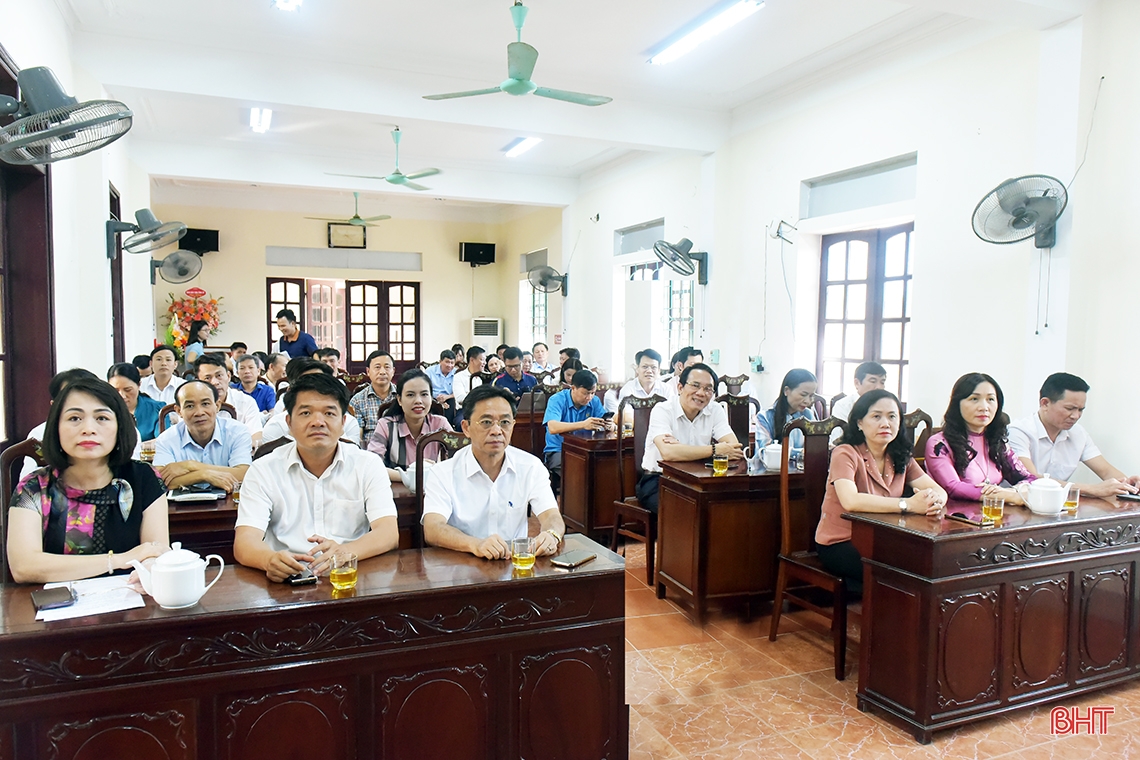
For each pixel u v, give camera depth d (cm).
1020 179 365
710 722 256
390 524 217
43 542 193
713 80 586
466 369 838
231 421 330
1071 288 379
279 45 523
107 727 155
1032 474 314
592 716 199
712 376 396
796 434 393
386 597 175
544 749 194
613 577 199
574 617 195
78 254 486
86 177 495
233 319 1123
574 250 984
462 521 246
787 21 475
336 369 709
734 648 320
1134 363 355
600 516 475
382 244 1201
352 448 234
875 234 546
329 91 551
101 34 494
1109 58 366
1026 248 407
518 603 189
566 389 538
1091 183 372
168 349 490
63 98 276
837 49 517
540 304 1129
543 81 590
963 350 449
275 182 832
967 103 448
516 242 1187
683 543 356
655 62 547
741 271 658
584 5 459
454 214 1238
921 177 479
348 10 471
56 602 162
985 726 253
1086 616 268
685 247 691
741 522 348
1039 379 394
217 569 195
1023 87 414
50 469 196
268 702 168
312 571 187
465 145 818
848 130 539
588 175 939
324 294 1190
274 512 224
